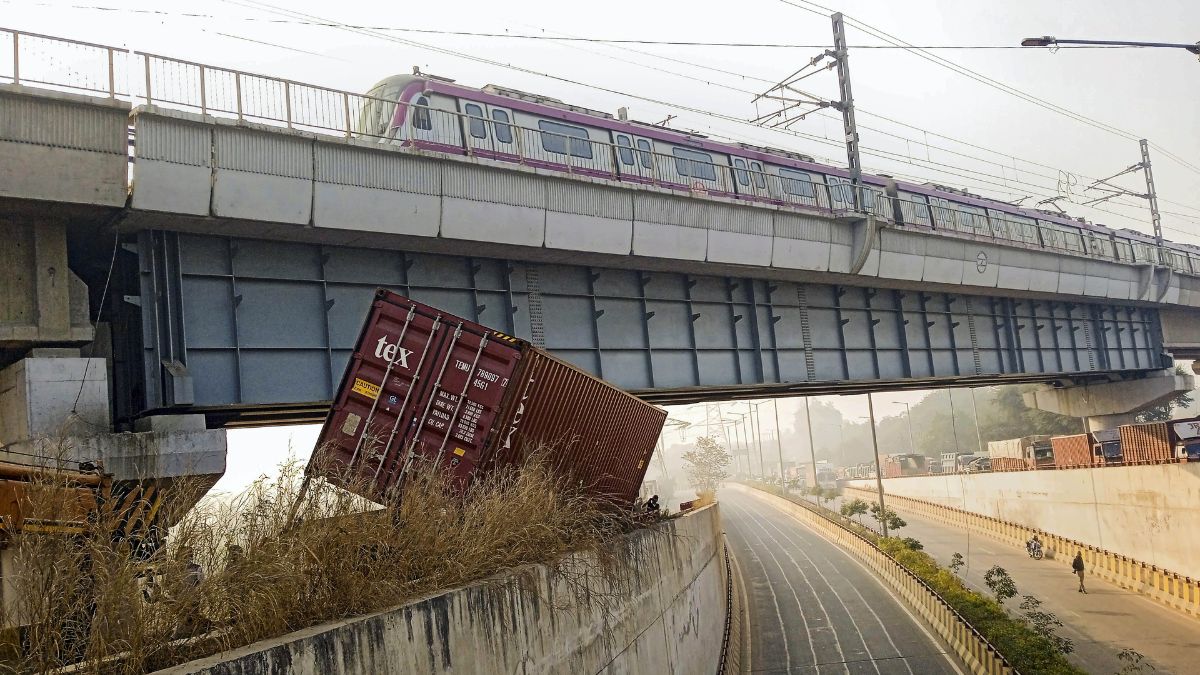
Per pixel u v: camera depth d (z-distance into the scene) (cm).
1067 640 2714
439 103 2197
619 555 1309
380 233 1702
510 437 1279
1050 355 3912
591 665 1124
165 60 1488
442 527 965
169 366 1511
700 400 3078
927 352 3259
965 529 6125
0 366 1530
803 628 3080
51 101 1322
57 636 601
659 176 2644
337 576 753
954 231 3119
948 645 2664
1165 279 4341
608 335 2291
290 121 1622
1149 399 4778
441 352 1261
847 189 3044
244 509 767
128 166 1413
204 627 667
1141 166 5034
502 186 1866
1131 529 4153
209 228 1570
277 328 1695
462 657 816
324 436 1229
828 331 2905
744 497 11438
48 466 882
